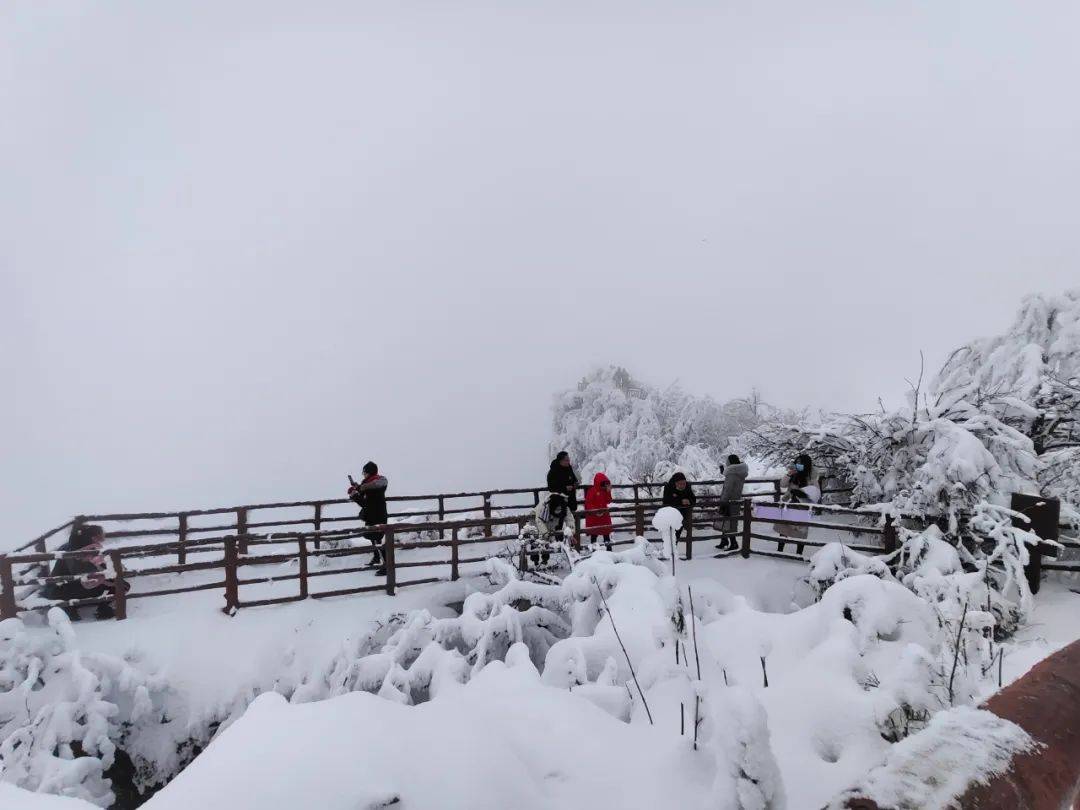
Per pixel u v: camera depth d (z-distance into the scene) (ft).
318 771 7.75
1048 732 3.19
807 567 27.53
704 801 8.93
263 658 21.06
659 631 14.28
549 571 26.08
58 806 7.68
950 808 2.61
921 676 11.70
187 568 22.58
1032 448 25.32
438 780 8.27
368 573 27.81
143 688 19.12
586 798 9.36
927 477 25.55
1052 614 20.54
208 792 7.39
